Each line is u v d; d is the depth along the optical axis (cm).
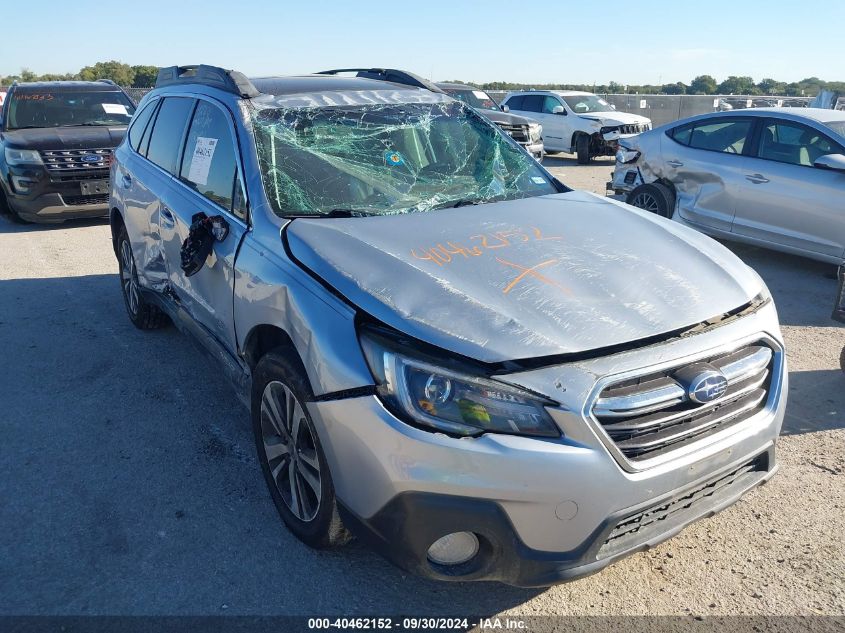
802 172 704
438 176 392
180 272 422
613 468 238
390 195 368
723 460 266
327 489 276
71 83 1159
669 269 297
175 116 471
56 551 313
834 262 695
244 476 371
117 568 302
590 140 1748
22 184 967
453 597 284
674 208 827
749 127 762
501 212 349
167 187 445
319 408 263
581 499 236
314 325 272
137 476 372
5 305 652
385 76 488
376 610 278
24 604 281
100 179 1001
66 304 652
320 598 284
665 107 2514
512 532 238
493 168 412
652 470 246
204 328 404
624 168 890
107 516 338
